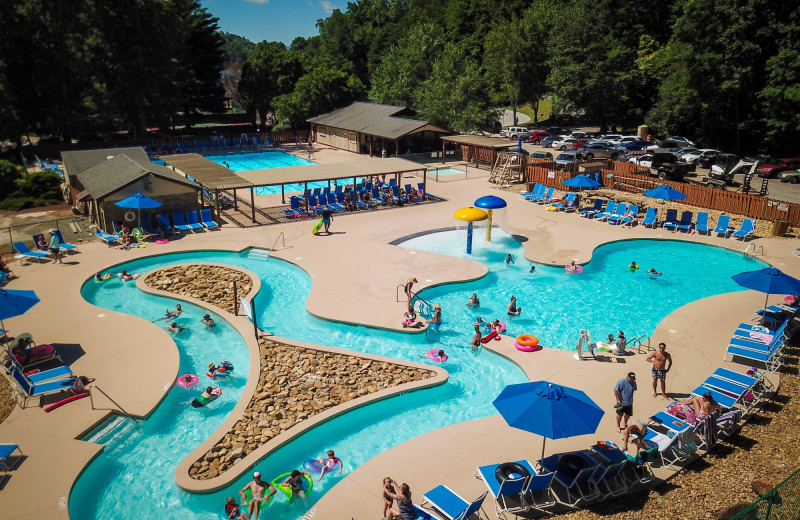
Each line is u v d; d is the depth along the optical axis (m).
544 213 39.62
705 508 13.12
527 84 84.94
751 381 17.72
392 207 41.06
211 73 91.31
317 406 17.86
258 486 13.72
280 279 28.78
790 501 12.42
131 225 34.59
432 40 77.50
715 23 55.09
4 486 14.16
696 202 40.12
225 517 13.86
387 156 59.88
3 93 55.84
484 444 15.71
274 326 23.91
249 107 89.50
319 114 75.56
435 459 15.09
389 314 24.00
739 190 44.16
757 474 14.25
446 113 65.12
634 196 42.97
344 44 116.50
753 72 54.72
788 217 35.66
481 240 34.38
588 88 72.50
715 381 17.86
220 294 26.41
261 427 16.81
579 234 35.00
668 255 32.34
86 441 16.17
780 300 25.27
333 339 22.84
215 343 22.58
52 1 58.66
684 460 14.83
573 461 14.00
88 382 18.83
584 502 13.43
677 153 56.09
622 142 61.50
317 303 24.95
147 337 22.05
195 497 14.40
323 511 13.25
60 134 66.69
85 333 22.27
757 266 30.34
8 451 14.43
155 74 67.38
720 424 15.84
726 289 27.61
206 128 85.06
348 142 65.69
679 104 60.69
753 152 61.22
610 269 30.28
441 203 42.25
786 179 47.09
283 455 16.09
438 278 27.77
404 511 12.45
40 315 23.73
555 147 66.69
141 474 15.38
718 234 34.62
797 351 20.66
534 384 14.14
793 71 50.66
